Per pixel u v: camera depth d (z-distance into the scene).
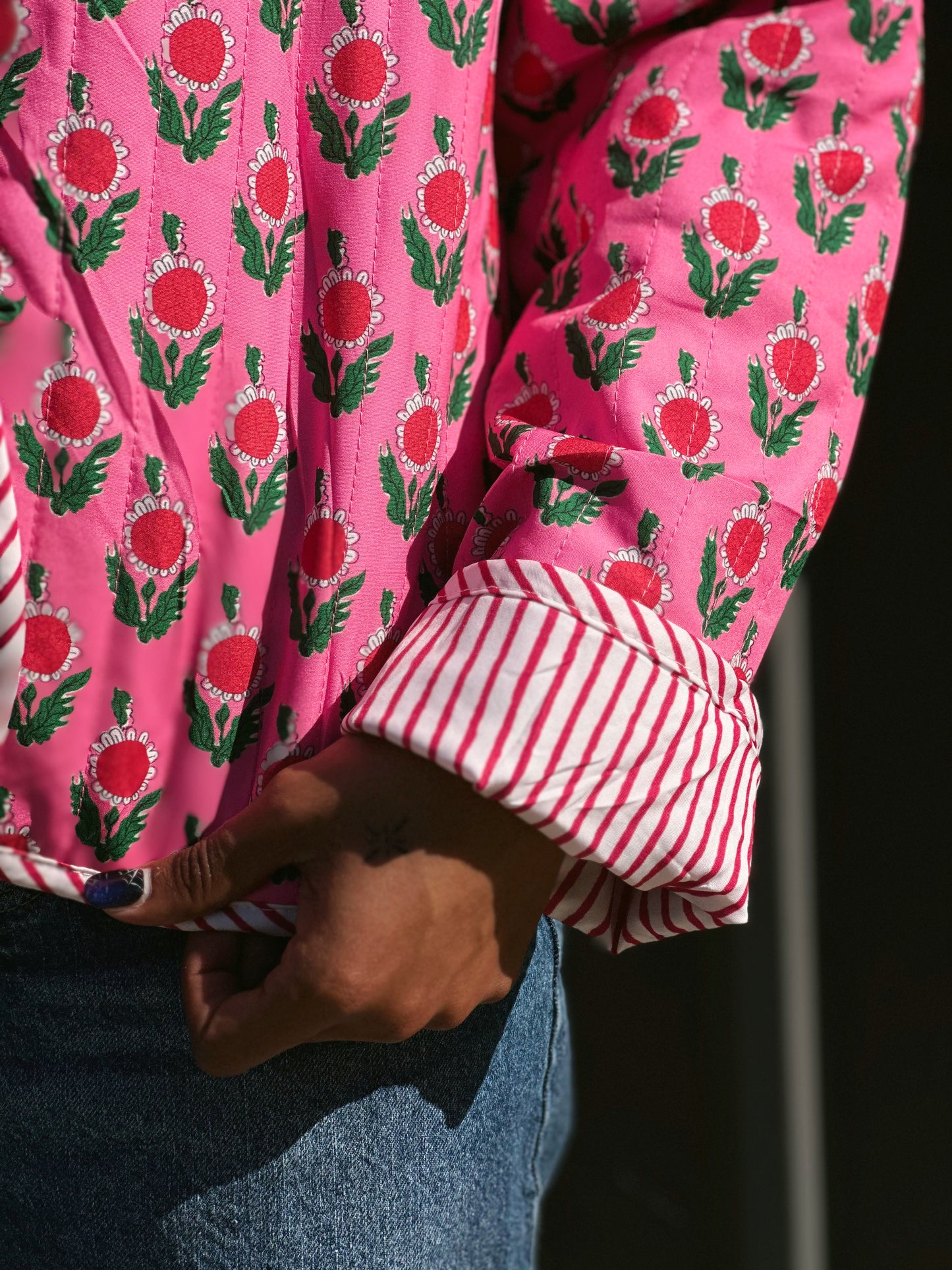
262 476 0.59
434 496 0.65
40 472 0.54
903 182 0.71
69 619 0.56
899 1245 1.49
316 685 0.60
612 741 0.55
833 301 0.66
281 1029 0.55
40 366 0.54
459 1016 0.58
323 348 0.60
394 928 0.53
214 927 0.59
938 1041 1.44
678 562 0.58
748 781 0.61
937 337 1.35
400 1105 0.64
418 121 0.60
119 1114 0.64
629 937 0.66
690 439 0.61
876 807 1.46
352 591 0.60
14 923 0.62
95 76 0.53
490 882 0.56
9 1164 0.67
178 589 0.58
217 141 0.56
